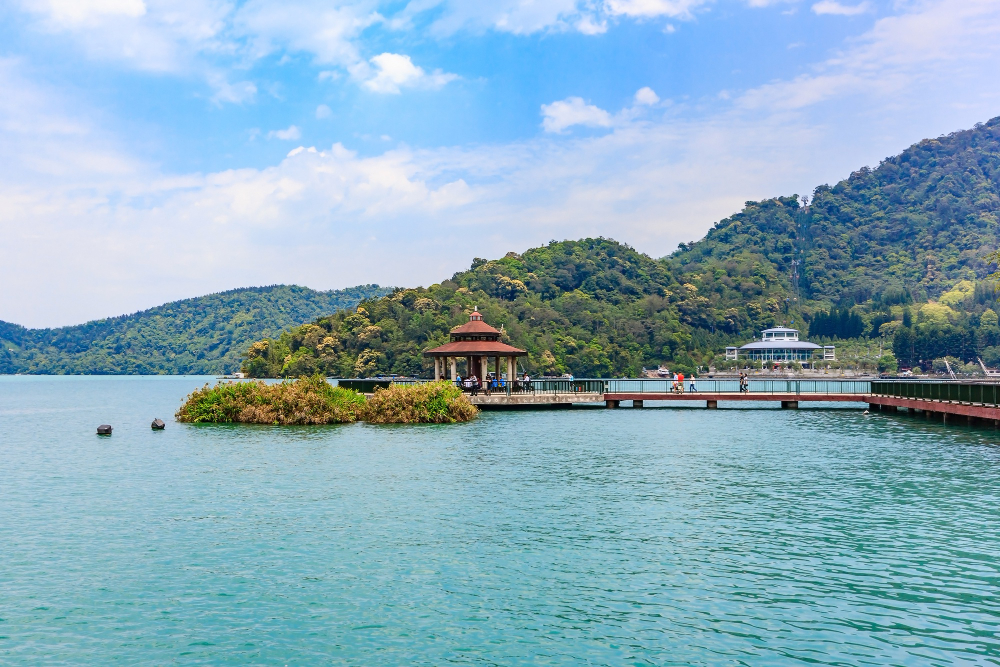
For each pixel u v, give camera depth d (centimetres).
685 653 1509
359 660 1496
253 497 2980
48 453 4416
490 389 8044
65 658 1503
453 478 3419
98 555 2177
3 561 2120
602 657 1496
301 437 5134
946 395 5912
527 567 2053
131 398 13300
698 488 3169
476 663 1477
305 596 1842
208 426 5984
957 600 1769
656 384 15375
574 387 8281
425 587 1902
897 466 3756
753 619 1673
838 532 2395
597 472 3594
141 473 3591
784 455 4197
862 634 1585
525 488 3172
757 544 2261
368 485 3238
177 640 1590
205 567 2067
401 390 6431
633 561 2100
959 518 2575
